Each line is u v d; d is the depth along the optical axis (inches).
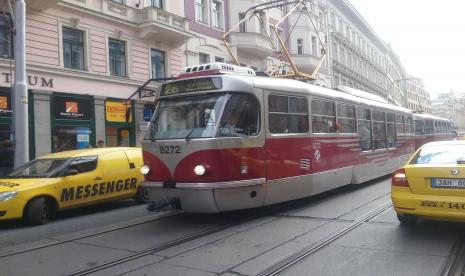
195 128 341.4
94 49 813.2
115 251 278.2
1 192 377.1
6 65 674.8
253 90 358.0
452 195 270.2
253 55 1268.5
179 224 354.9
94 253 275.6
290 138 391.5
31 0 690.8
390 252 254.8
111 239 312.3
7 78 677.3
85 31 801.6
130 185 474.0
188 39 995.9
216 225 345.7
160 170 346.0
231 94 345.7
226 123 338.0
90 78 797.2
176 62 995.9
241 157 342.6
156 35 920.3
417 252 253.8
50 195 397.4
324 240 284.7
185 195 332.2
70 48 784.3
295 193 396.5
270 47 1282.0
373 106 589.3
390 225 323.3
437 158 292.8
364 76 2402.8
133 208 458.3
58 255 274.8
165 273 228.8
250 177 347.6
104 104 822.5
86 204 430.6
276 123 379.6
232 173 335.0
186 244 288.5
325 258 246.4
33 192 386.0
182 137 341.4
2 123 669.3
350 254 252.8
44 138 719.7
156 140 353.1
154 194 351.9
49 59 737.0
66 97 759.1
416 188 282.8
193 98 355.9
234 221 359.6
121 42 880.3
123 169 468.8
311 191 418.9
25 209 382.9
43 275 235.1
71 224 383.9
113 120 839.1
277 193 374.3
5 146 567.5
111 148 474.6
